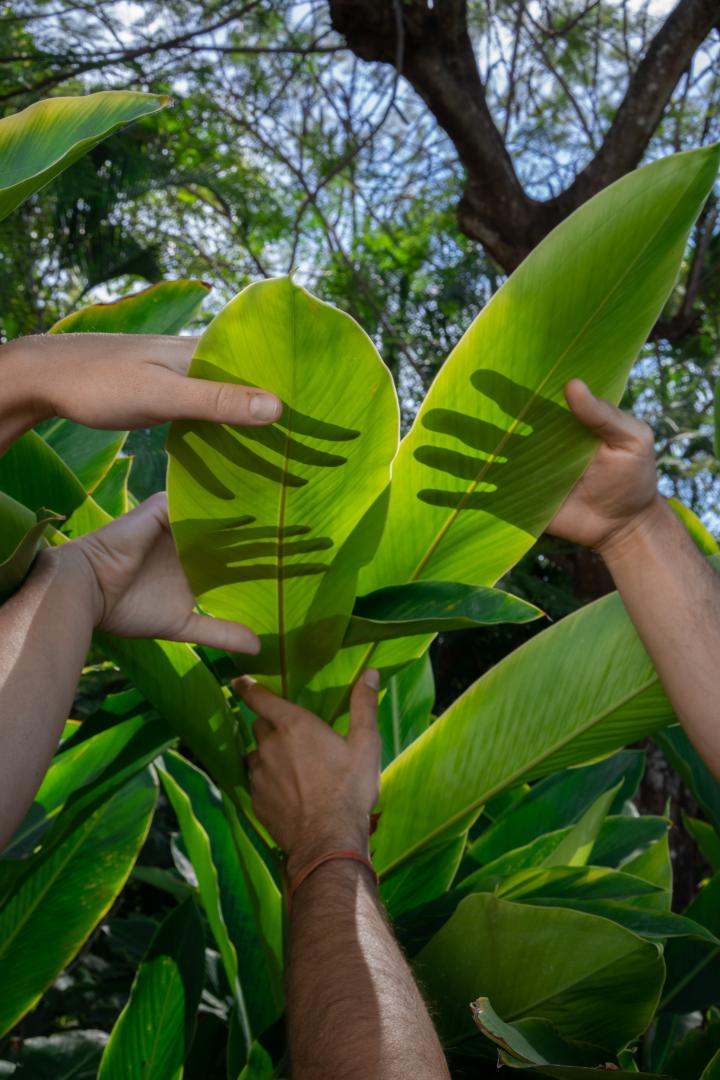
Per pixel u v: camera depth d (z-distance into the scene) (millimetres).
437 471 770
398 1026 601
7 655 601
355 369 573
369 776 822
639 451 743
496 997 792
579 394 691
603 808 1049
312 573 731
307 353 563
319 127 4387
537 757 916
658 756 3268
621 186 631
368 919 702
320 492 662
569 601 4012
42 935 1062
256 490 658
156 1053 990
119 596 708
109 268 5184
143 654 795
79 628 649
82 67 3602
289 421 606
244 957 1060
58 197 4715
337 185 5434
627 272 652
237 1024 1008
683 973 1126
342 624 769
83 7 3752
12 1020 1049
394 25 2951
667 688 842
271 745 822
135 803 1132
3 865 886
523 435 729
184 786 1193
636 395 5340
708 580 828
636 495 782
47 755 585
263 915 914
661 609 820
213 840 1136
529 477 760
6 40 4004
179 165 5277
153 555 732
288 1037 650
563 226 652
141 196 5191
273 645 806
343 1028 601
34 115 589
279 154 3986
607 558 834
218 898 1055
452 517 800
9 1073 1166
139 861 2848
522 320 676
